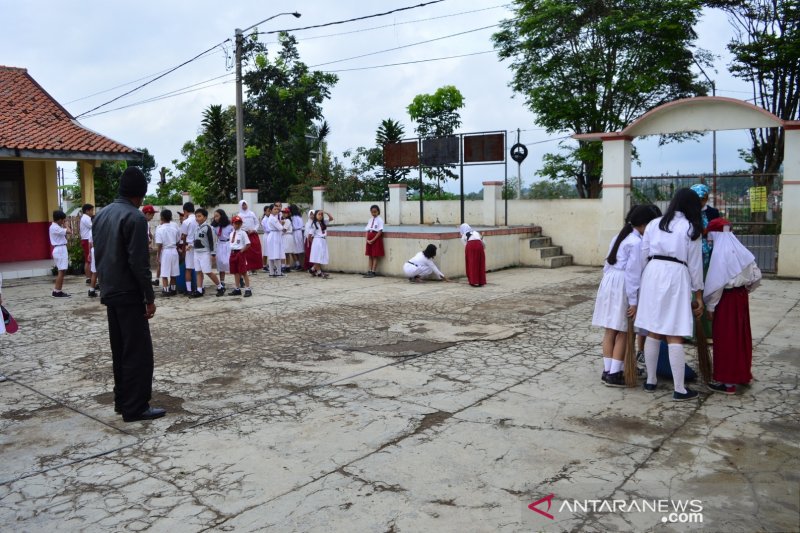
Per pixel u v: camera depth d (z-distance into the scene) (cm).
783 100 2023
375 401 532
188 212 1152
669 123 1325
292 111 2889
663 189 1390
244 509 351
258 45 2769
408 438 448
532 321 856
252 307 1011
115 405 516
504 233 1469
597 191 2170
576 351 689
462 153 1628
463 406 514
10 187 1538
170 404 538
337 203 2109
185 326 866
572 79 2031
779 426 460
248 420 494
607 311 554
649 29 1808
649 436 445
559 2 1953
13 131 1415
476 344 729
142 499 366
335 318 903
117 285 484
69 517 347
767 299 979
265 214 1580
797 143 1173
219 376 620
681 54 1908
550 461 405
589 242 1534
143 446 446
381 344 739
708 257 539
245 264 1130
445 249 1294
